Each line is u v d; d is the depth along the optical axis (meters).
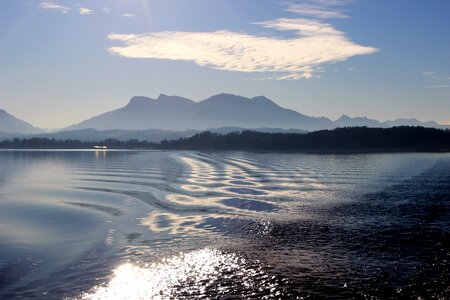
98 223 37.19
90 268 24.59
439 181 66.44
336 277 22.77
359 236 31.38
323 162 113.50
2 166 114.56
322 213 40.50
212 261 25.75
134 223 36.97
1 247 29.00
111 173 88.56
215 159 133.25
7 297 20.38
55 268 24.55
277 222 36.59
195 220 37.78
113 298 20.45
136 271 24.05
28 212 43.16
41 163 127.69
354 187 60.16
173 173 85.69
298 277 22.84
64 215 41.31
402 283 21.86
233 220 37.53
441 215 38.84
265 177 75.31
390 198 49.25
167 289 21.48
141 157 159.88
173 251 27.98
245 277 22.97
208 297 20.44
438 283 21.83
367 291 20.91
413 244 29.03
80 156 176.75
